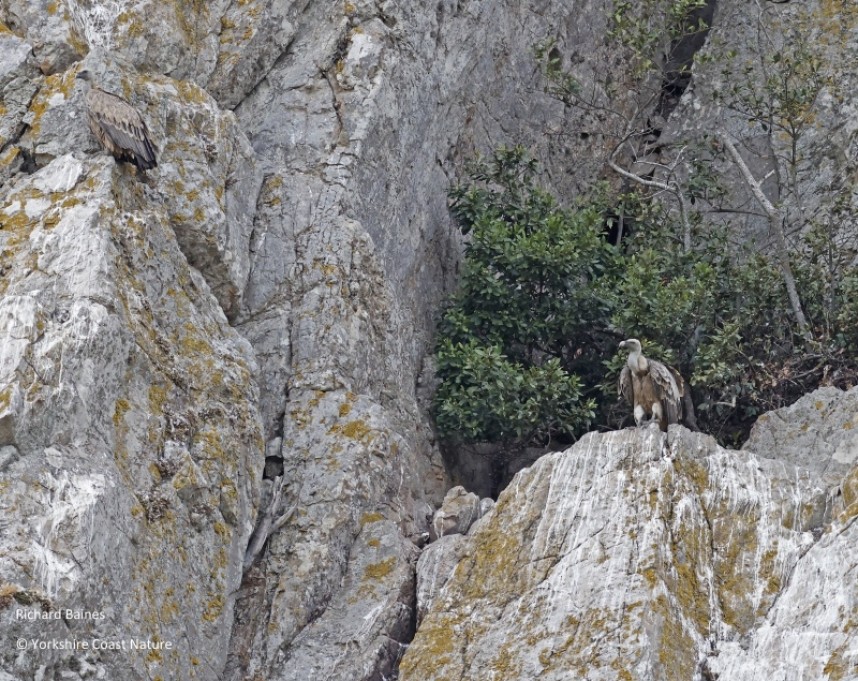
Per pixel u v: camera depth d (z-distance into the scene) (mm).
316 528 65562
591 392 78125
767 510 60344
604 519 60281
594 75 93562
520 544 61406
